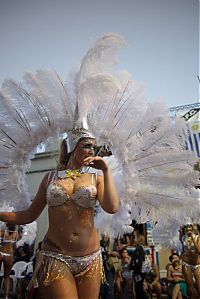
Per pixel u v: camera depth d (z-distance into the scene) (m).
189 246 5.61
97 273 2.21
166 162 2.72
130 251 7.12
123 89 2.72
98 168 2.20
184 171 2.68
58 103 2.69
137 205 2.78
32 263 8.05
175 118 2.77
